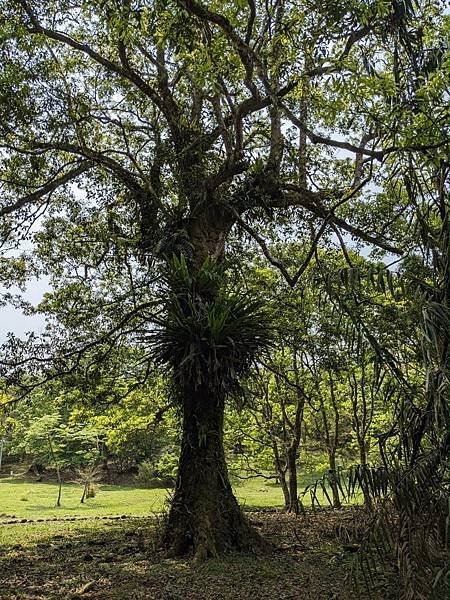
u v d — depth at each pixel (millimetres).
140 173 7500
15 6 7266
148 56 8109
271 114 7223
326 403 10953
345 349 7973
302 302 8500
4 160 8047
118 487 20875
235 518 6270
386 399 3424
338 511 9180
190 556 5938
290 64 6172
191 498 6281
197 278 6082
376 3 4941
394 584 3357
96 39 8523
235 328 5730
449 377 2766
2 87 6859
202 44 6117
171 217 7273
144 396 10070
